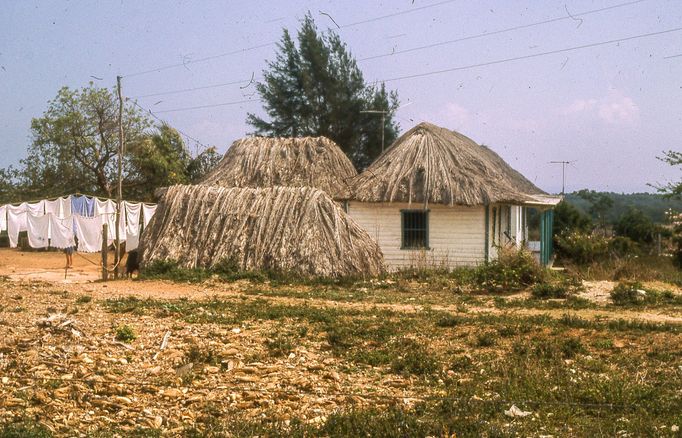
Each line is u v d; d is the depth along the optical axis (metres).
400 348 11.69
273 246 21.78
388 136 46.09
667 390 9.16
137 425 8.16
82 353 11.21
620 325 13.07
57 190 39.91
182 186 23.95
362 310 15.38
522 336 12.50
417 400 8.94
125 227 28.61
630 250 31.77
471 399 8.78
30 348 11.43
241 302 16.50
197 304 15.77
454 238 24.16
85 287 19.25
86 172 41.03
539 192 33.06
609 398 8.75
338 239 21.64
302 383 9.77
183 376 10.11
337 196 24.67
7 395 9.02
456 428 7.84
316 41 45.19
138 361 11.03
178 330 12.98
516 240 26.55
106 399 9.07
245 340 12.34
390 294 18.55
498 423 8.03
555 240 32.62
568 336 12.42
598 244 29.52
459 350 11.60
